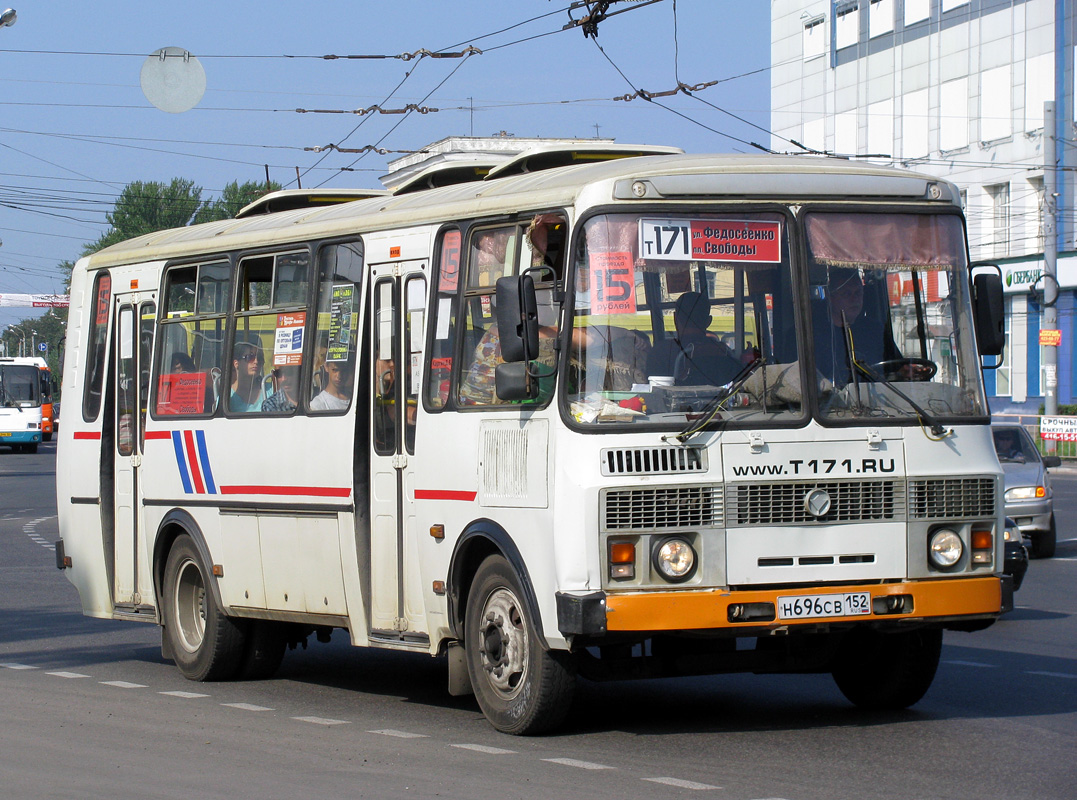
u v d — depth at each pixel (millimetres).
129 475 15508
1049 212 51469
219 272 14383
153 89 26750
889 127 65438
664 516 9906
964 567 10539
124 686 13805
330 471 12578
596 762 9750
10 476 53594
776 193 10484
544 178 11078
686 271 10258
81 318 16531
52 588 22391
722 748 10234
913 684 11555
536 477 10281
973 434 10664
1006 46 59594
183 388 14719
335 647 16969
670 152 12625
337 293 12797
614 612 9750
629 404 10000
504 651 10797
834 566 10156
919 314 10719
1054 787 8938
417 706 12492
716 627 9883
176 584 14648
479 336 11133
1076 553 26188
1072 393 58094
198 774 9547
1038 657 14914
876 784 9023
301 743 10656
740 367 10211
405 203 12508
